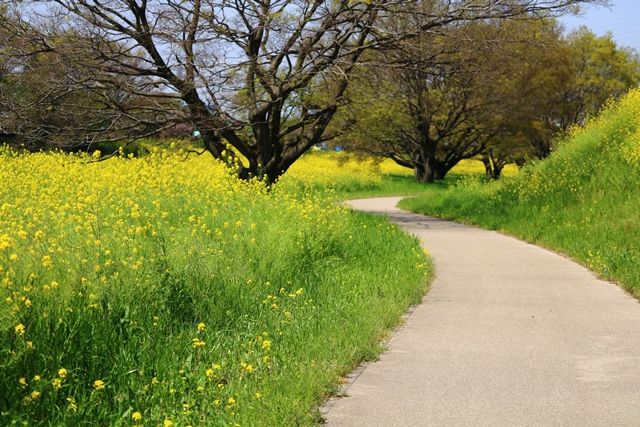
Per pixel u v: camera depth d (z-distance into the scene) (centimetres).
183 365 544
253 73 1986
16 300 478
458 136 5025
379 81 2248
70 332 515
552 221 1691
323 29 1964
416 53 2120
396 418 484
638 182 1648
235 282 780
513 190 2273
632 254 1131
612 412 494
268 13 1922
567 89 5109
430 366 615
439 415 490
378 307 824
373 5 1930
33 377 454
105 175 1294
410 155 5453
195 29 1919
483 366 613
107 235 780
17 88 2158
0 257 531
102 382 460
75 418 430
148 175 1286
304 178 3981
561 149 2491
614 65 5622
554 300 917
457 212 2395
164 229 893
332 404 516
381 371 601
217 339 631
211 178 1473
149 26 1916
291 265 959
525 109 4534
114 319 579
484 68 2203
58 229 798
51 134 2028
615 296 943
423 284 1010
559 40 4859
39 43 1916
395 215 2586
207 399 484
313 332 688
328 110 2188
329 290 898
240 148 2217
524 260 1301
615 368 606
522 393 538
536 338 714
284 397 496
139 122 2042
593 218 1550
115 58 1956
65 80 1933
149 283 662
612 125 2302
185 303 690
